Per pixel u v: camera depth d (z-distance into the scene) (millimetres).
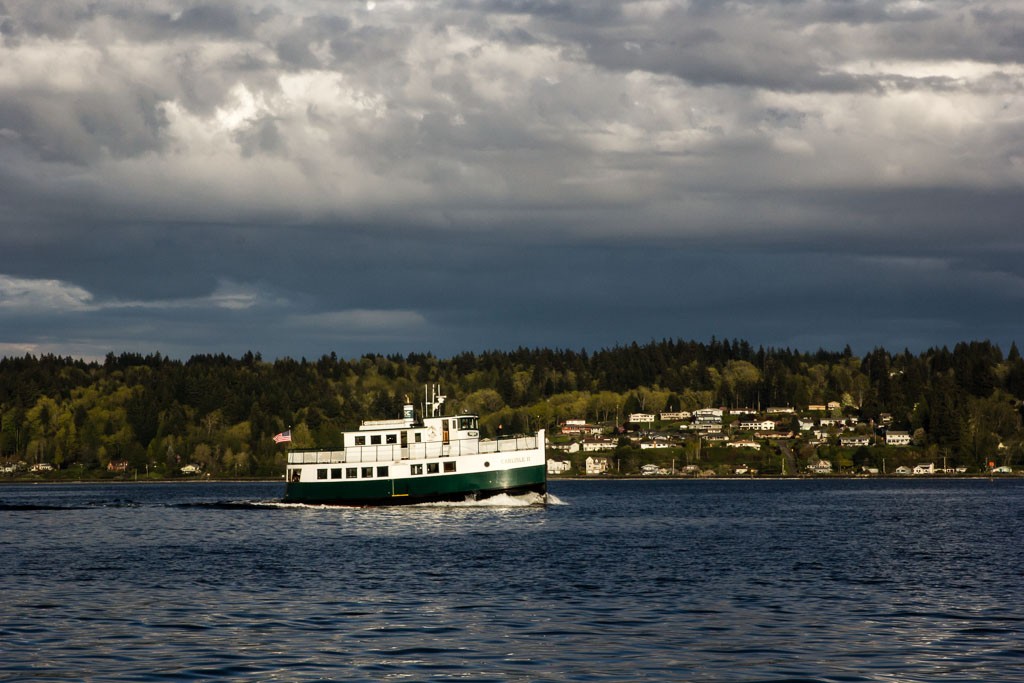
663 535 100188
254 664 43219
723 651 45281
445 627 50875
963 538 99375
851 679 40719
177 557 81688
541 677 41094
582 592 61812
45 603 58531
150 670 42219
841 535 102500
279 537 97625
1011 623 51688
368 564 75625
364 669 42406
